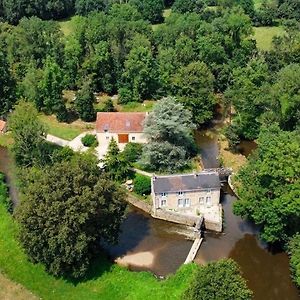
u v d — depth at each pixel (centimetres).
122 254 8144
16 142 10025
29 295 7275
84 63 13388
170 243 8425
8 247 8056
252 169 8138
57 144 11069
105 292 7206
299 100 9406
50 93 12169
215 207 9000
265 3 17788
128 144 10506
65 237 6962
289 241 7669
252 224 8756
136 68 12756
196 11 16962
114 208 7531
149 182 9419
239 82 10750
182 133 9994
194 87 11675
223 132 11225
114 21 13800
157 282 7338
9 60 13650
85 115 12188
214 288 5909
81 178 7381
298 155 7525
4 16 18175
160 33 14225
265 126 9438
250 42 13600
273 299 7269
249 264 7938
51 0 18362
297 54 12550
